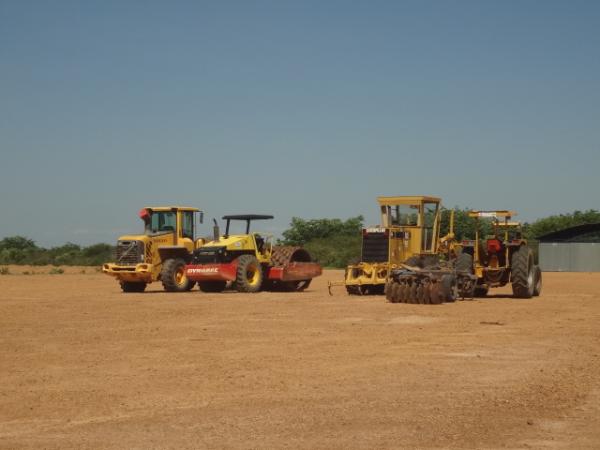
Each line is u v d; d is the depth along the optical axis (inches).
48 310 791.7
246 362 470.6
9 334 603.5
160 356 495.5
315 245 2534.5
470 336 578.9
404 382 407.8
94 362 475.2
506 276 941.8
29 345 545.3
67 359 486.3
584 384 402.0
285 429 317.4
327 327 635.5
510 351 507.5
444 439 301.4
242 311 772.0
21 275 1674.5
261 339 568.7
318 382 409.1
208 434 311.0
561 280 1472.7
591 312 749.3
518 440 300.2
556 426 320.2
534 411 345.1
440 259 995.3
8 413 348.8
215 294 1013.2
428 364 460.1
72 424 329.4
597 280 1470.2
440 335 584.7
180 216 1108.5
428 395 377.1
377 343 544.4
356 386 398.6
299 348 524.1
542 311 756.6
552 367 449.7
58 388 399.9
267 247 1071.0
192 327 642.8
